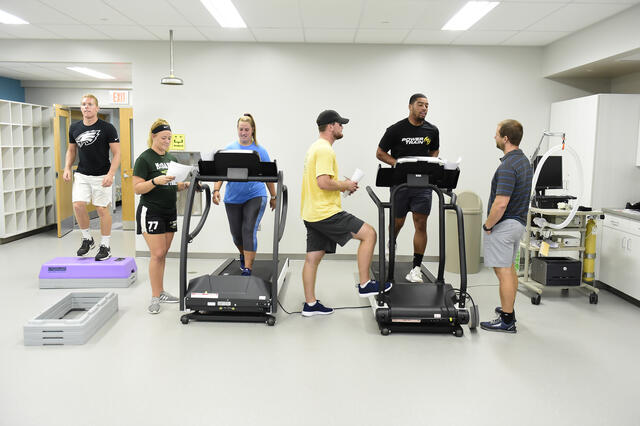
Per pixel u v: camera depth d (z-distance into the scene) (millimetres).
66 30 5270
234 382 2666
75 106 8195
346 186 3426
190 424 2240
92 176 4828
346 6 4273
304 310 3812
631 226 4191
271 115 5820
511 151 3334
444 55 5691
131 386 2594
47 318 3383
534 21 4594
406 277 4336
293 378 2727
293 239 5965
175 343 3209
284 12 4484
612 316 3908
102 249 4801
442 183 3572
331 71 5742
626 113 4727
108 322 3590
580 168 3812
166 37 5547
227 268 4609
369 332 3480
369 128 5797
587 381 2732
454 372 2830
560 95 5734
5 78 7988
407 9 4332
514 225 3342
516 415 2359
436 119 5773
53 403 2400
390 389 2611
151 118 5840
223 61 5758
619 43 4281
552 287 4316
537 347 3230
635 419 2334
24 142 7059
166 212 3812
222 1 4219
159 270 3854
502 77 5715
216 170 3559
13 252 6098
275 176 3568
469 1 4074
